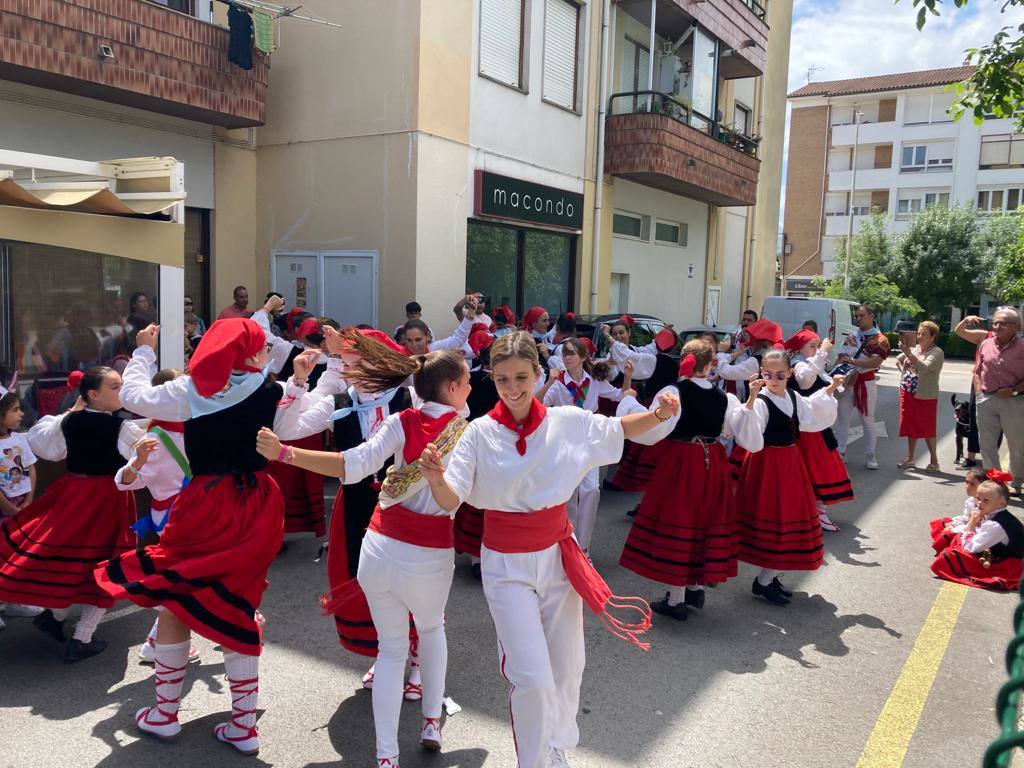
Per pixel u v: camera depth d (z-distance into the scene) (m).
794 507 4.83
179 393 3.19
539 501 2.72
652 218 15.63
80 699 3.56
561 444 2.76
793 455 4.88
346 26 9.99
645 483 7.03
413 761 3.16
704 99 15.45
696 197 16.78
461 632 4.41
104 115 8.78
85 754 3.13
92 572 3.81
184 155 9.81
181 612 2.98
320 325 5.30
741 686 3.90
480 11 10.52
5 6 7.10
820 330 15.35
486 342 5.74
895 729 3.53
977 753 3.35
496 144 10.98
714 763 3.23
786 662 4.19
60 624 4.01
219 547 3.11
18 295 4.87
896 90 42.47
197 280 10.36
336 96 10.14
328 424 3.42
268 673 3.87
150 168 5.44
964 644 4.46
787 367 4.84
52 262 4.98
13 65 7.25
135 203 5.32
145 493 5.12
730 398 4.64
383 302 10.00
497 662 4.06
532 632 2.68
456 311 8.31
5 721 3.35
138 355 3.54
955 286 34.56
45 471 5.00
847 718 3.62
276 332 7.11
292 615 4.55
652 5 13.15
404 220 9.77
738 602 5.05
